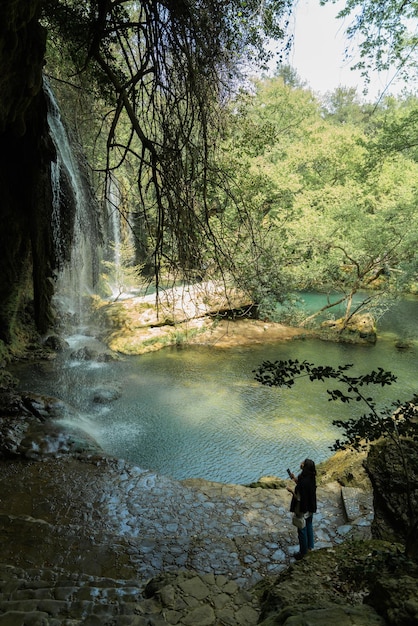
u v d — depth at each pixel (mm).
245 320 21875
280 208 22562
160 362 17109
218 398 14188
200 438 11812
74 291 20766
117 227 24328
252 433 12133
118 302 21062
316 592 4301
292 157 26828
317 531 7297
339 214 22953
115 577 6113
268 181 20141
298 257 21953
